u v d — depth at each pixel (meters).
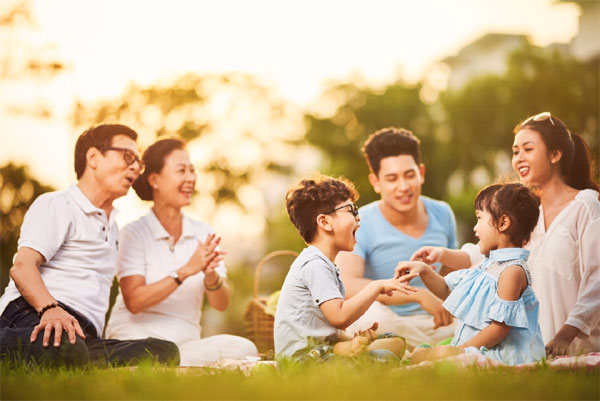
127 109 16.52
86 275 5.57
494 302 4.75
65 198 5.64
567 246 5.52
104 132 5.80
